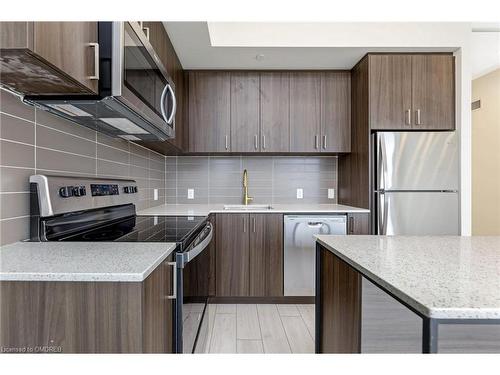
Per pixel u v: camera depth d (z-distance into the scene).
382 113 2.86
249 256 2.92
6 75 1.02
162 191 3.42
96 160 1.92
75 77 1.06
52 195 1.32
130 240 1.36
